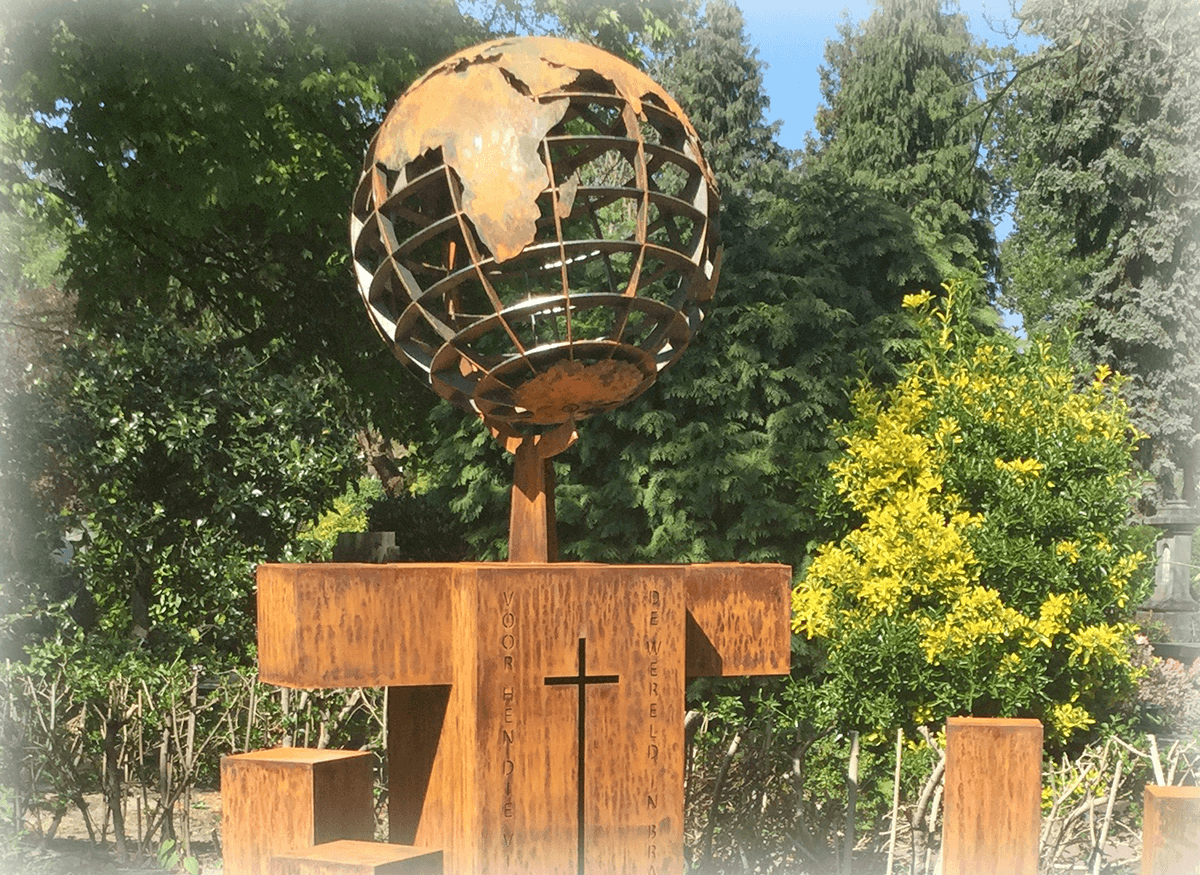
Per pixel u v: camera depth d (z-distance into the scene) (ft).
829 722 20.13
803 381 34.53
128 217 39.47
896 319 36.52
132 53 34.94
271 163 37.11
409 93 13.70
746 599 15.02
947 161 102.47
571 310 13.26
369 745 20.61
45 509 28.58
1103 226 86.74
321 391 36.68
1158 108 82.12
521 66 13.07
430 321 13.55
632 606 13.66
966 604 23.75
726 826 17.89
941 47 107.86
